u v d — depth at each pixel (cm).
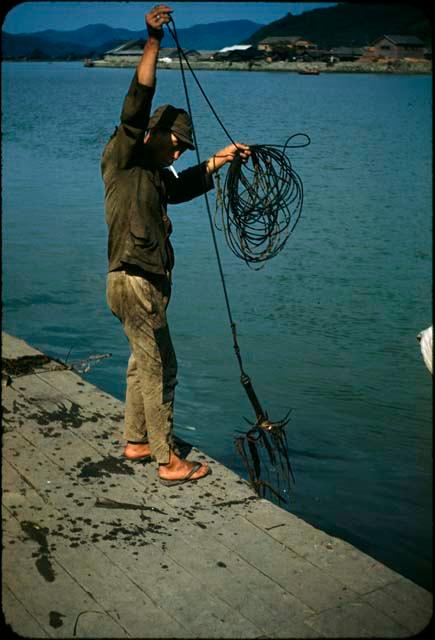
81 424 480
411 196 1961
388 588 323
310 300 1038
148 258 384
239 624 298
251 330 907
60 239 1377
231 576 329
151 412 404
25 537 356
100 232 1443
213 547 352
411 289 1105
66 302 1002
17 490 399
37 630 291
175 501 394
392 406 704
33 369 578
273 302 1026
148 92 358
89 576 328
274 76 17238
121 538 357
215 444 614
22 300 1003
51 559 339
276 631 295
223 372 776
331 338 888
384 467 580
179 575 330
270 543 356
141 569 333
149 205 384
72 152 2845
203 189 416
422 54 19500
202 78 15238
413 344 879
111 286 395
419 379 776
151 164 390
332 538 361
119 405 512
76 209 1678
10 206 1702
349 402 709
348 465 582
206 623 299
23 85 12631
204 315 962
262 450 600
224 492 404
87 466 427
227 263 1227
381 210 1745
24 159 2608
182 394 717
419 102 7575
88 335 881
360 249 1350
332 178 2269
